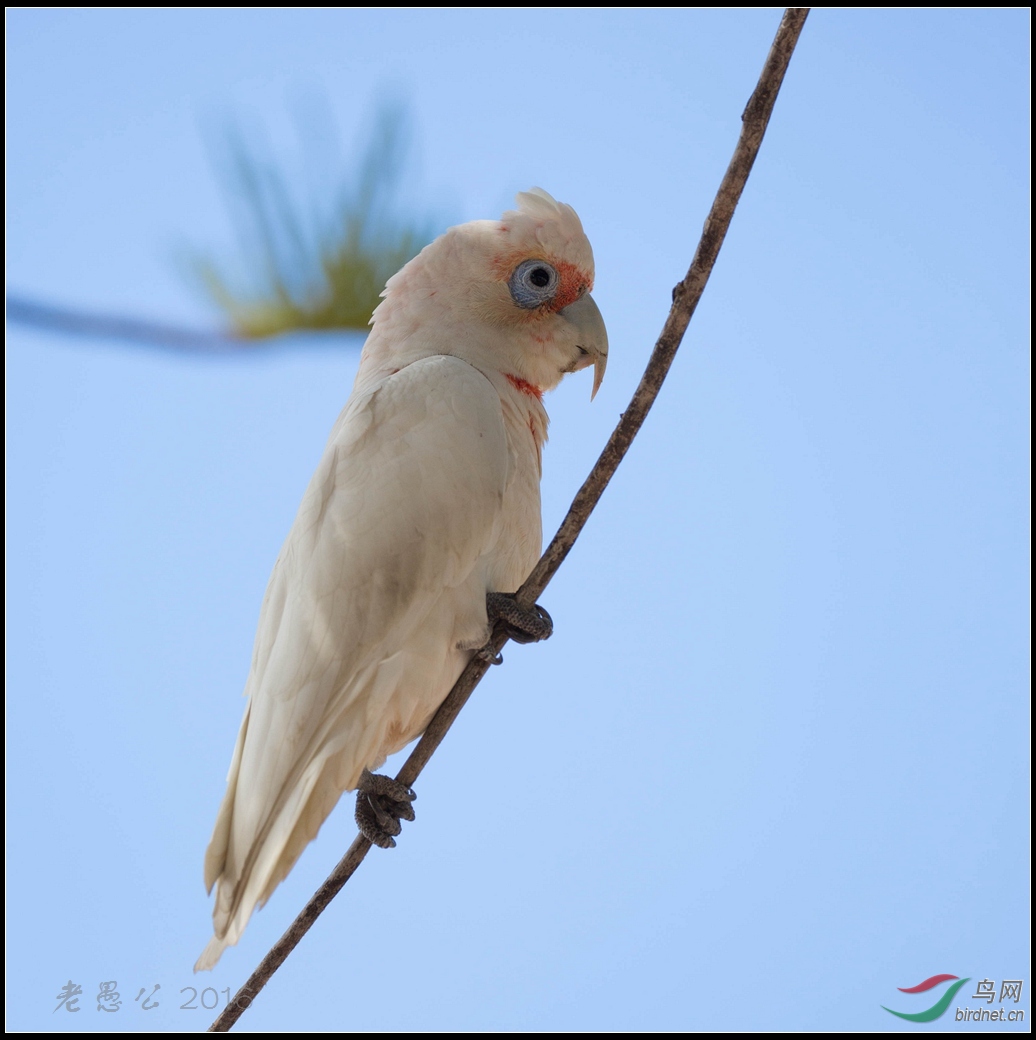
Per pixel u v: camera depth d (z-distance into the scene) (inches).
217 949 267.7
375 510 288.8
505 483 304.0
